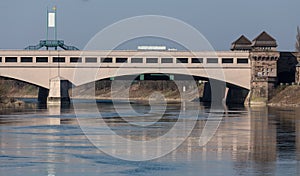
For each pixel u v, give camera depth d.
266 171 124.56
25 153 145.62
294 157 141.25
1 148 153.00
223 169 126.44
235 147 157.38
